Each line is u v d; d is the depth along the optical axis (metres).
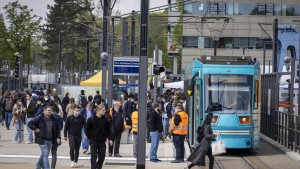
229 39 112.88
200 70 35.50
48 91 54.12
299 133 34.22
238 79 35.00
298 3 112.31
